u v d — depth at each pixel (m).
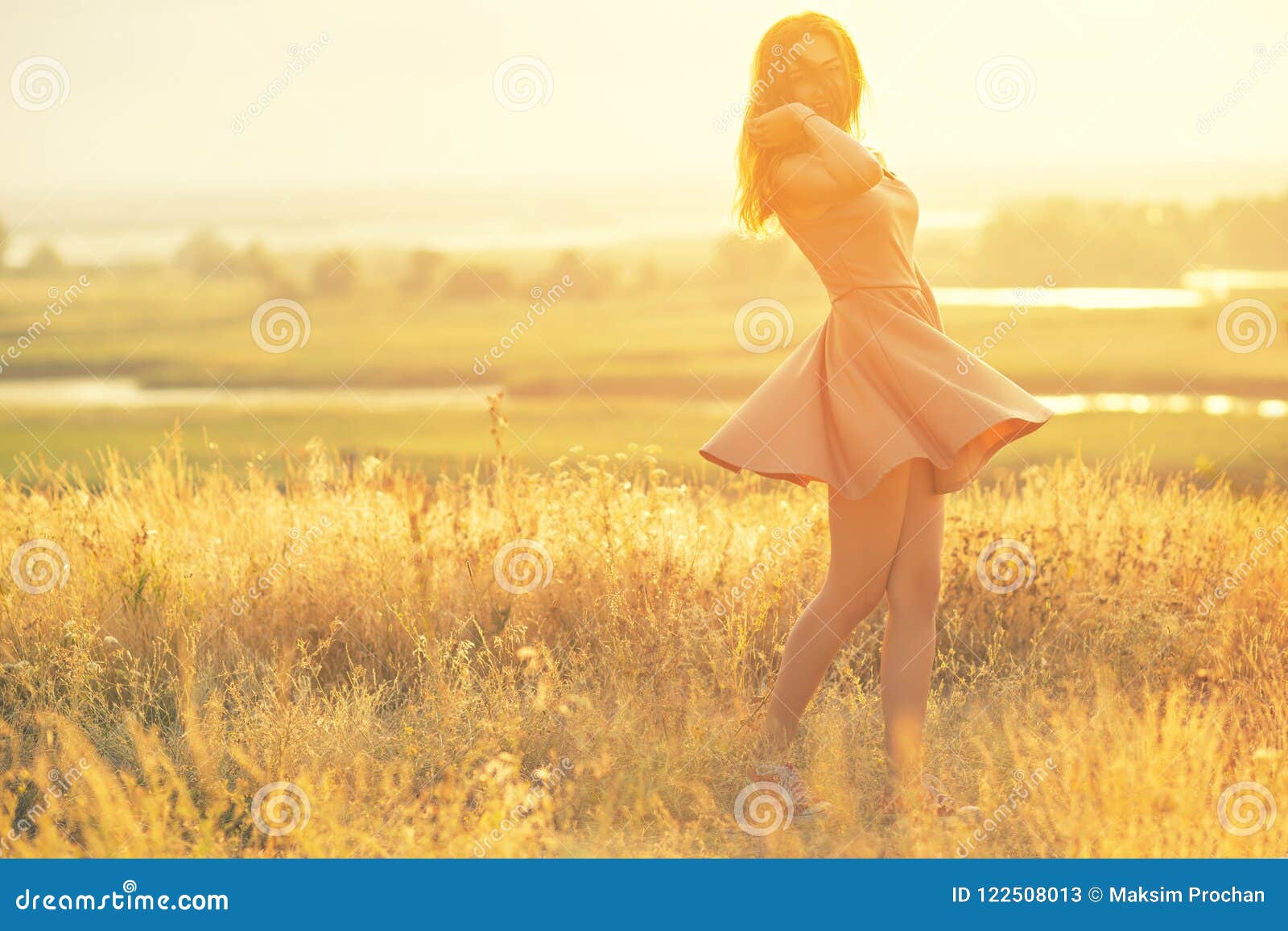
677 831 9.09
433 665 11.35
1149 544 14.02
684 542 13.33
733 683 10.80
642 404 104.56
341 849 8.78
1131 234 147.25
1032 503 15.20
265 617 12.78
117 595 12.73
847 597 9.69
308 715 10.48
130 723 10.17
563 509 13.74
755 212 10.30
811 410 9.70
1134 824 8.65
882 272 9.62
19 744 10.42
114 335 172.62
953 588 13.19
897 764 9.32
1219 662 11.65
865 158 9.28
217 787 9.55
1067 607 12.84
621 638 11.62
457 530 13.73
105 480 15.55
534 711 10.57
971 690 11.43
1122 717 10.23
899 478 9.49
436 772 9.86
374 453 15.30
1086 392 75.12
